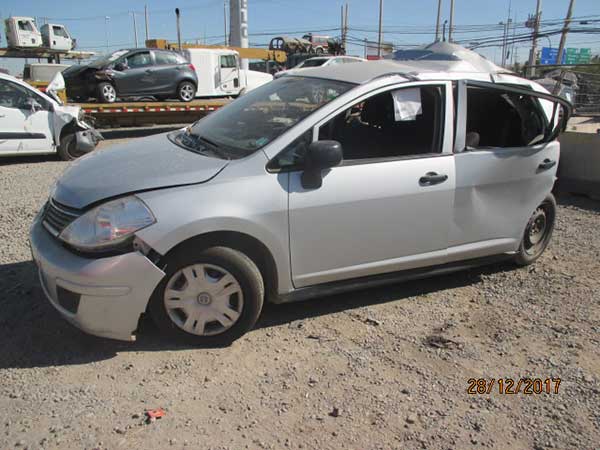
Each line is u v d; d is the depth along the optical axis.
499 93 4.41
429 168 3.92
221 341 3.48
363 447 2.66
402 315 4.04
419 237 4.00
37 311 3.85
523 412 2.97
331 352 3.49
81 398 2.95
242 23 25.28
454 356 3.49
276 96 4.17
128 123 14.36
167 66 16.50
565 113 4.78
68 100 15.73
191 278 3.32
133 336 3.29
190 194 3.21
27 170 9.64
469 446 2.70
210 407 2.92
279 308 4.09
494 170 4.24
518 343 3.68
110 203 3.16
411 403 3.01
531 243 4.95
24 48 37.16
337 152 3.40
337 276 3.79
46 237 3.38
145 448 2.60
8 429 2.69
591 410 3.00
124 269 3.09
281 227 3.45
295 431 2.76
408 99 3.92
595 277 4.82
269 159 3.44
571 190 7.77
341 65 4.50
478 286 4.61
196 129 4.26
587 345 3.67
